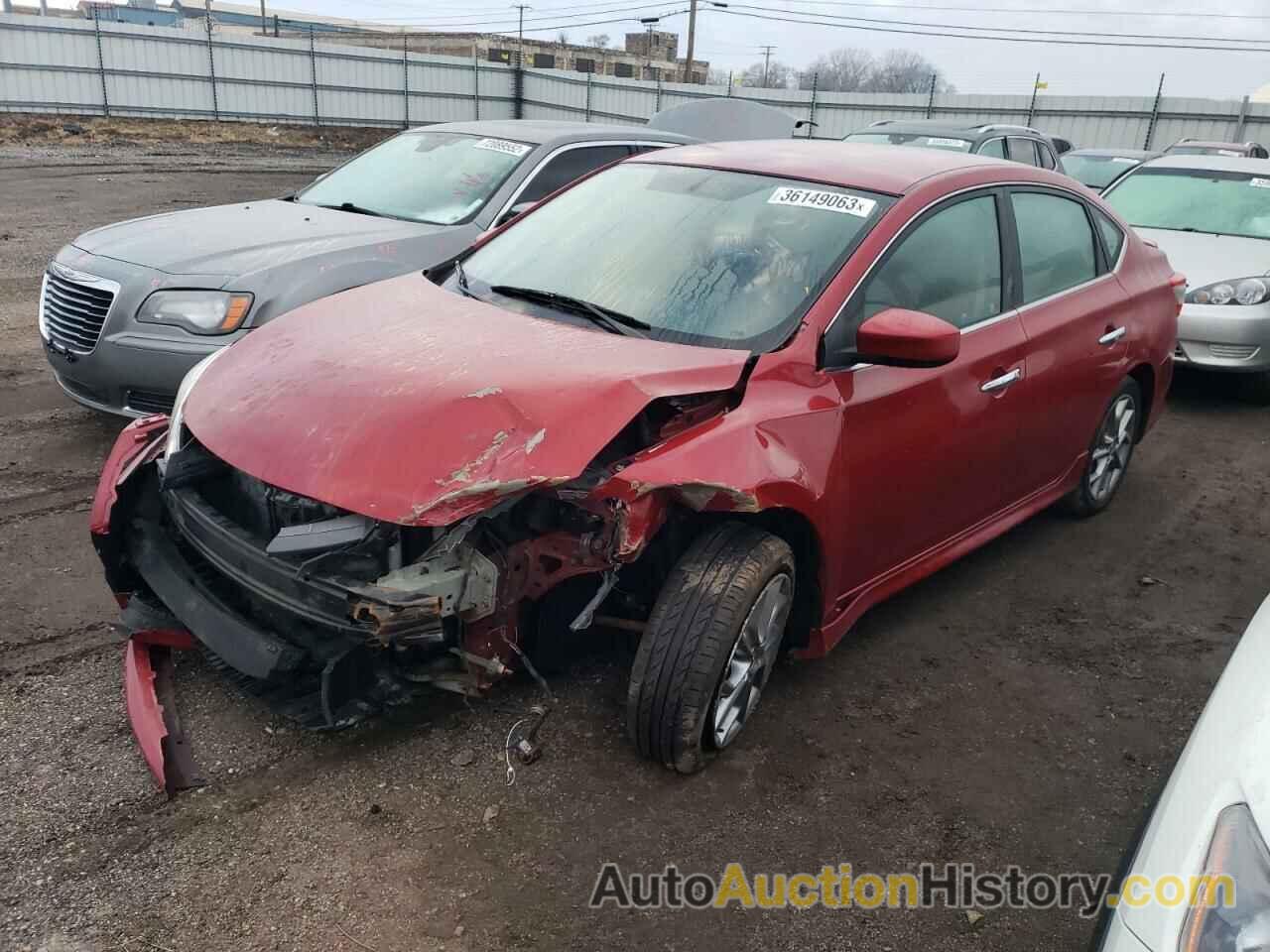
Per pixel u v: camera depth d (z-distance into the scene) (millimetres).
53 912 2383
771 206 3594
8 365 6836
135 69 29391
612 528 2691
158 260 5055
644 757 2996
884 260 3367
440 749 3051
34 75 27969
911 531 3617
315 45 31875
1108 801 3021
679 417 2861
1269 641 2086
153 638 3236
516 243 3939
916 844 2797
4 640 3502
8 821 2658
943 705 3471
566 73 34438
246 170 21250
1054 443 4367
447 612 2623
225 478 3119
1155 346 4941
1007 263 3945
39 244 11359
